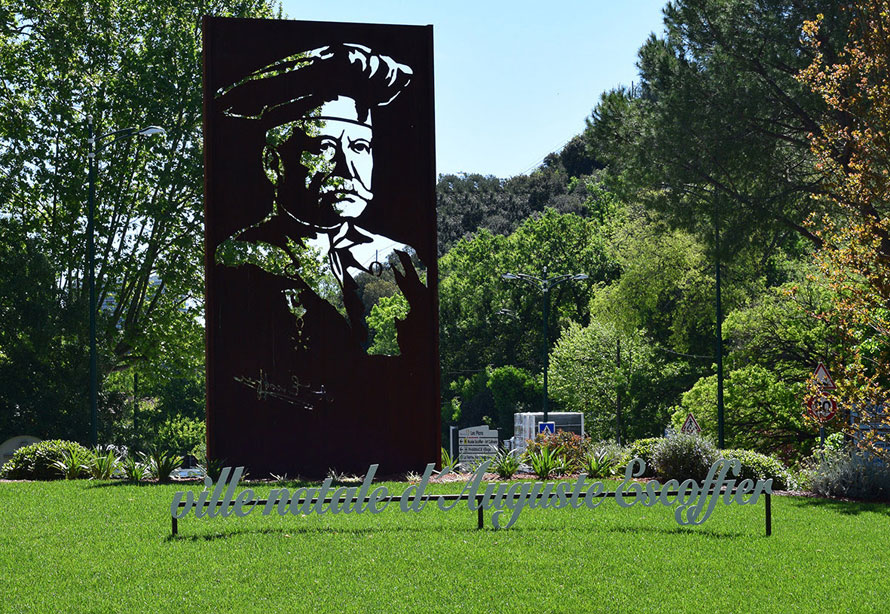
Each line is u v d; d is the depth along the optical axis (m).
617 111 32.22
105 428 34.66
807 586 10.62
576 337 57.84
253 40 20.73
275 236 20.44
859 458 19.00
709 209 30.75
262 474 20.03
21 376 33.53
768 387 35.16
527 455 21.91
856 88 21.00
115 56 37.09
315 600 9.96
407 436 20.58
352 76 20.95
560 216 74.31
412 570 11.24
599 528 13.87
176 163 36.47
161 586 10.50
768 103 28.30
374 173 20.86
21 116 36.28
